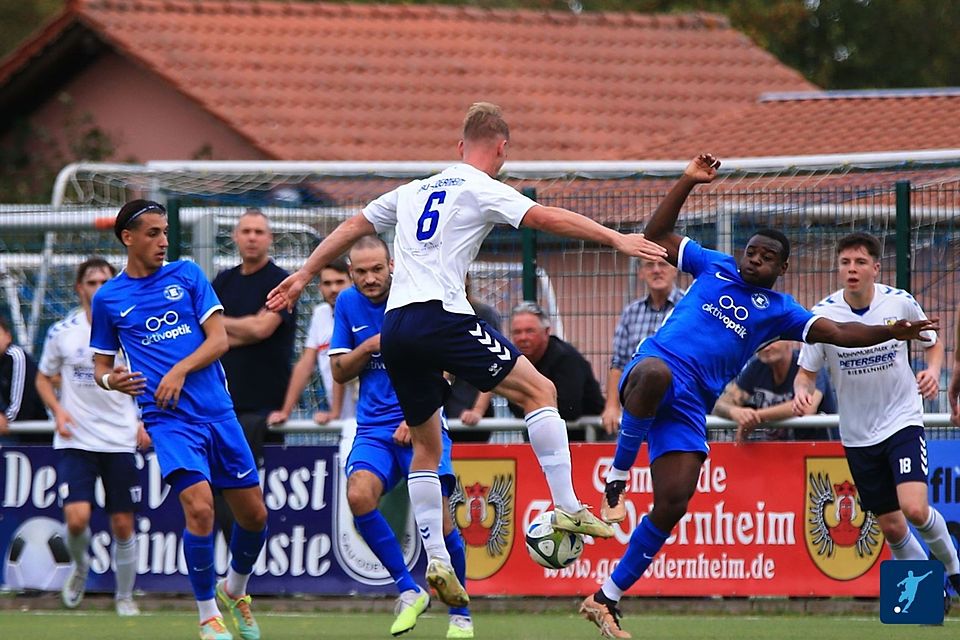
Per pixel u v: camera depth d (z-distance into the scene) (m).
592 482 35.50
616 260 37.06
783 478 35.19
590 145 75.81
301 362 37.00
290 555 36.84
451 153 72.12
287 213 41.88
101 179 49.50
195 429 27.38
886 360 31.16
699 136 66.81
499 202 24.48
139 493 37.44
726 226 37.03
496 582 36.03
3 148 77.06
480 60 83.19
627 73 84.94
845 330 27.23
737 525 35.31
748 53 90.44
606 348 37.19
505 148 25.78
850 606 34.84
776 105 68.38
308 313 41.75
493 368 24.94
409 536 36.34
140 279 27.69
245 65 75.88
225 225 43.34
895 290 31.69
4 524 38.12
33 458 38.06
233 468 28.00
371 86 77.31
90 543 37.59
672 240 28.39
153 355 27.44
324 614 35.84
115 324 27.66
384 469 29.75
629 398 27.05
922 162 37.78
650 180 41.06
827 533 34.94
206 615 27.67
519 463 36.03
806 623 32.75
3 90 75.50
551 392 25.27
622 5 118.56
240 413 35.97
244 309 36.06
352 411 37.56
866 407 31.45
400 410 30.06
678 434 27.41
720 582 35.31
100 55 75.31
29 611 36.59
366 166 44.38
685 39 90.19
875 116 62.56
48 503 37.97
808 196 36.84
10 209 41.41
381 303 30.31
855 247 31.23
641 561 27.42
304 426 36.66
